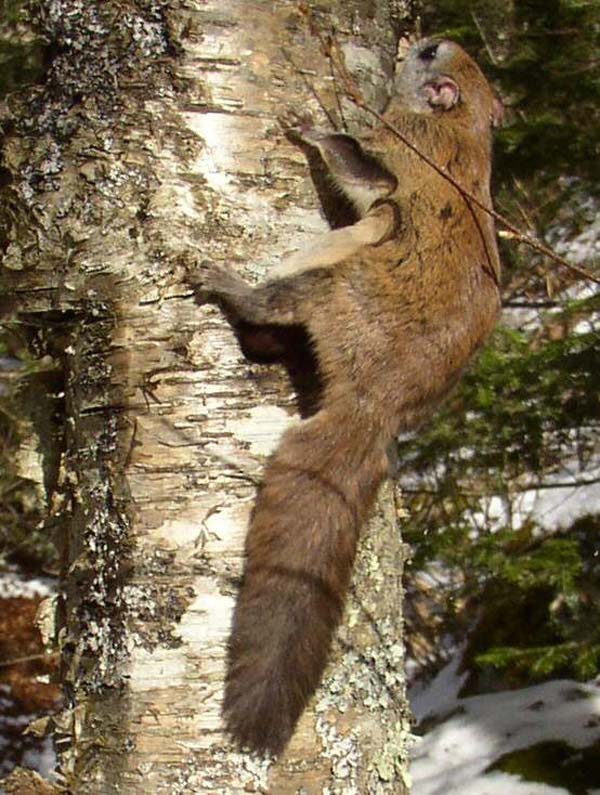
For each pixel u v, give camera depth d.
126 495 0.77
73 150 0.78
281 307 0.78
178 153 0.77
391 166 0.86
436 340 0.82
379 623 0.78
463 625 1.71
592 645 1.22
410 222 0.84
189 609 0.75
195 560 0.76
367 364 0.80
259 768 0.75
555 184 1.45
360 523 0.78
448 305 0.83
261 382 0.77
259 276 0.78
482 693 1.51
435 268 0.83
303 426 0.78
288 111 0.79
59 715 0.78
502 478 1.45
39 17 0.80
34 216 0.78
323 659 0.75
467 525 1.43
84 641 0.77
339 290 0.80
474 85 0.93
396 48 0.86
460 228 0.85
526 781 1.23
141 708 0.75
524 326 1.56
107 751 0.76
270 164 0.78
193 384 0.77
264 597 0.75
